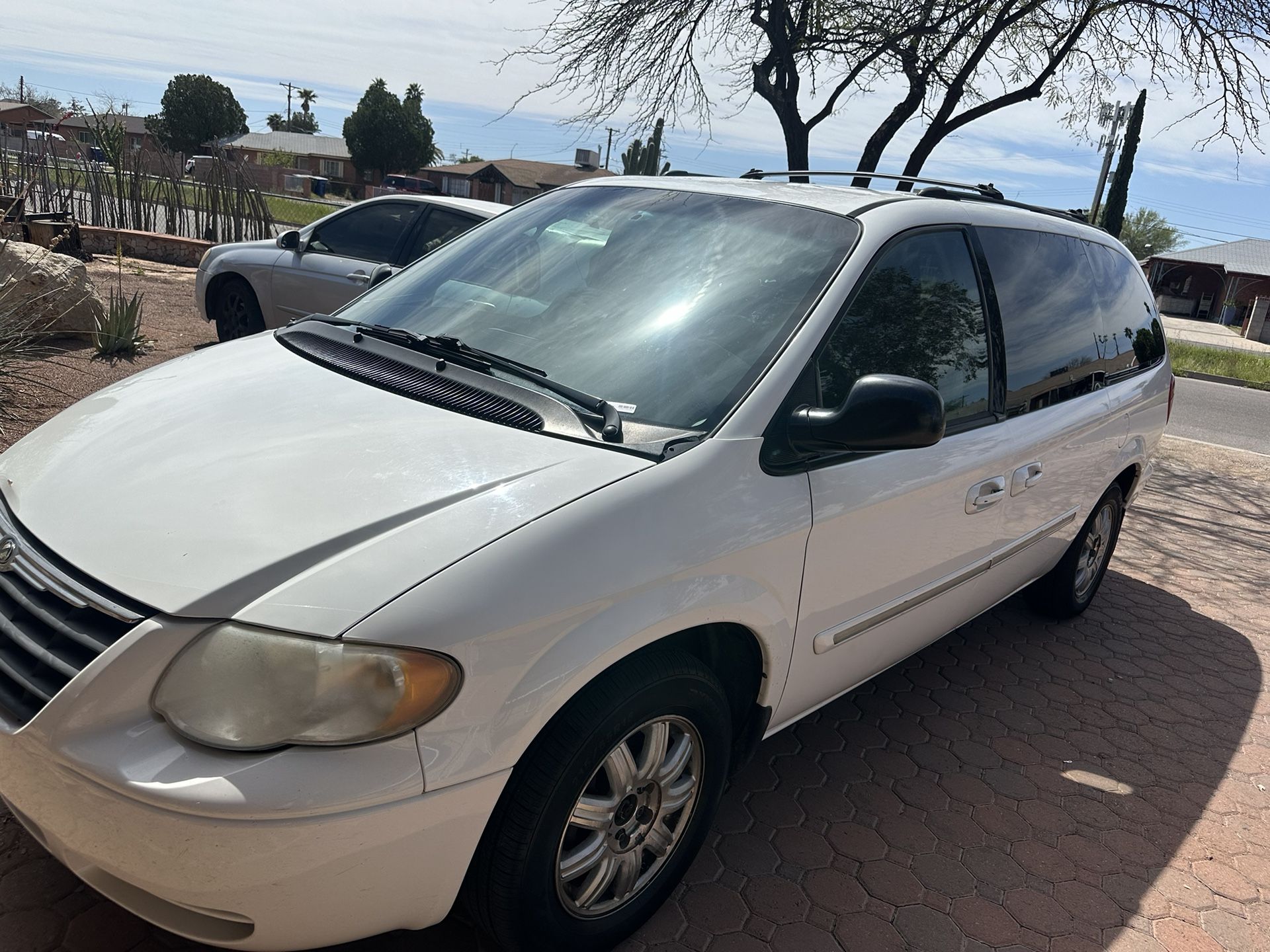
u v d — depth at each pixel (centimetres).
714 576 214
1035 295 355
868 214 286
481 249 327
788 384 238
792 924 249
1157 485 834
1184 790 341
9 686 179
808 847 282
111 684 167
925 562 292
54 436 238
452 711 172
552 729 192
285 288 761
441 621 171
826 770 326
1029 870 285
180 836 159
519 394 230
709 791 239
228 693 164
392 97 7238
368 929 180
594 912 219
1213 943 262
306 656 165
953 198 339
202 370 266
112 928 216
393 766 167
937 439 223
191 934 174
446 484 197
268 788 159
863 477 254
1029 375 342
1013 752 353
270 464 204
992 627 475
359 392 239
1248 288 5903
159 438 221
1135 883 285
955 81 989
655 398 236
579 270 290
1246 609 543
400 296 316
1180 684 430
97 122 1678
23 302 671
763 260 272
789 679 252
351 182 7800
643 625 197
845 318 258
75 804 166
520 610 179
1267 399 1739
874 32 987
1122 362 429
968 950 249
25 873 229
